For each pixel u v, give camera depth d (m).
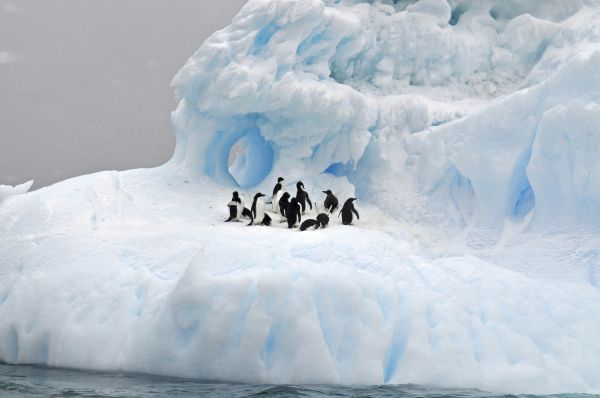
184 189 66.12
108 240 52.44
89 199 60.44
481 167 60.81
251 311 40.25
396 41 72.12
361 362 39.72
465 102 71.06
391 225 63.88
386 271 44.78
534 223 58.72
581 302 46.97
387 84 72.88
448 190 64.69
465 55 72.56
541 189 58.00
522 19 71.81
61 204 58.59
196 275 41.59
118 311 45.12
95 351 43.97
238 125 70.56
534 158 57.84
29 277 50.12
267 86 65.62
